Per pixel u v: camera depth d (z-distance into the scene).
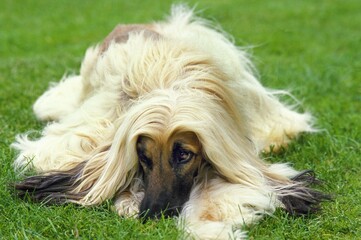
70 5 19.30
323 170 7.21
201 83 6.27
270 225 5.88
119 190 6.32
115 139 6.21
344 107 9.59
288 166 7.00
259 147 7.42
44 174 6.60
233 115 6.41
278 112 8.09
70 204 6.21
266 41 13.60
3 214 6.08
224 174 6.08
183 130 5.82
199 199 5.99
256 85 7.64
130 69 6.67
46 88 10.24
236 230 5.65
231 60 7.29
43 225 5.86
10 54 13.77
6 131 8.27
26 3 19.64
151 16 16.84
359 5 17.86
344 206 6.37
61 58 12.21
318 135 8.30
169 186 5.88
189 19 8.85
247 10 17.02
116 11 18.12
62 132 7.21
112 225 5.79
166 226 5.57
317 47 13.38
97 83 7.39
